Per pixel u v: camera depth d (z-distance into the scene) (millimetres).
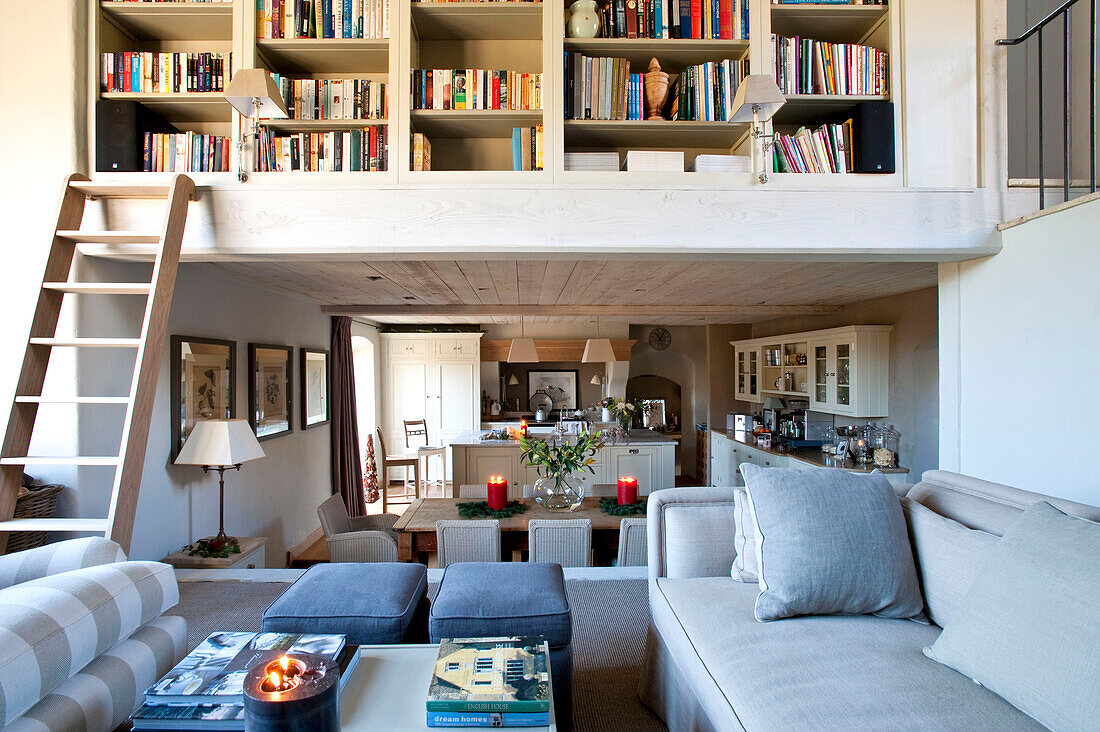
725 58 2941
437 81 2811
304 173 2682
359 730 1237
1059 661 1093
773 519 1690
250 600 2785
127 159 2693
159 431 3252
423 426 8469
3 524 2096
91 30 2705
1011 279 2674
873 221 2721
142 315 3150
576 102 2807
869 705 1195
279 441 4891
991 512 1672
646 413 9492
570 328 9391
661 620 1832
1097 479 2242
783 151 2789
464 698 1251
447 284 4523
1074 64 3322
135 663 1481
